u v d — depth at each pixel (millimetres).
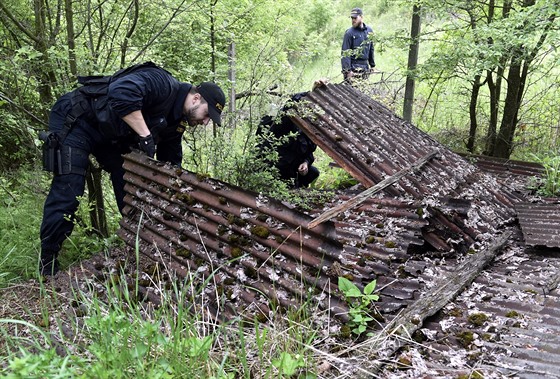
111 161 3965
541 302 2771
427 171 4613
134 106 3367
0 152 5719
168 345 2107
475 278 3117
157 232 3324
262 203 2795
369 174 4527
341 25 11547
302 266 2588
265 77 5043
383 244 3338
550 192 5074
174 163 4227
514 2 6441
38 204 4660
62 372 1731
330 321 2445
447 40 6863
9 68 4051
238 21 6242
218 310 2584
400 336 2336
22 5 4637
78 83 4066
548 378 2012
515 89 6664
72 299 2912
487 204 4465
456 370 2121
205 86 3844
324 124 4984
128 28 4863
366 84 7488
